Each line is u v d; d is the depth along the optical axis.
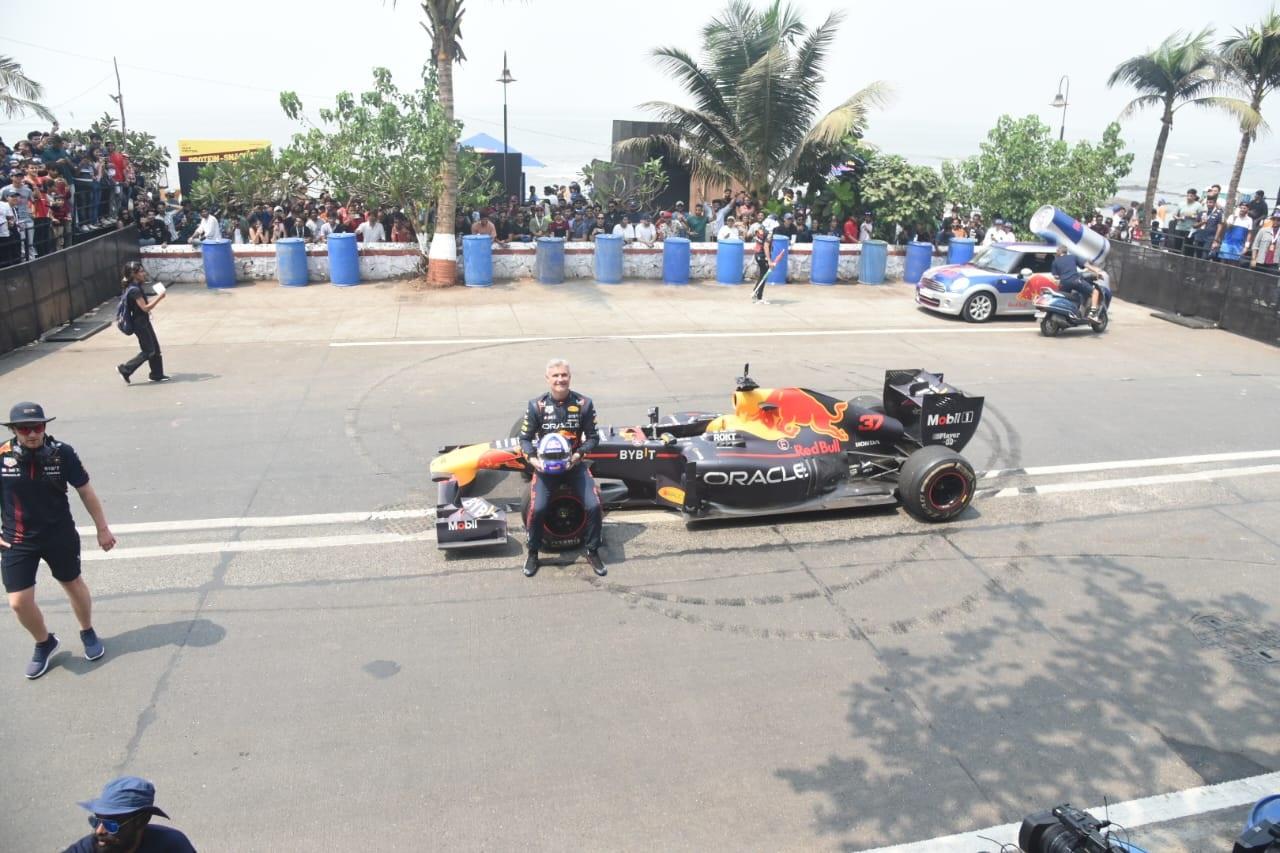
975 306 17.36
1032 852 4.09
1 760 5.13
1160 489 9.39
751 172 24.22
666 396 11.96
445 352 13.96
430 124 18.17
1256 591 7.37
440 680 5.94
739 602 7.00
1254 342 16.33
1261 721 5.75
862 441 8.76
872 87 22.31
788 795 5.00
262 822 4.72
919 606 7.01
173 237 20.72
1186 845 4.74
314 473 9.25
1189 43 25.97
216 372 12.67
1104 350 15.38
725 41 23.44
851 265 21.70
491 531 7.53
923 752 5.38
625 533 8.12
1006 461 10.05
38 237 15.59
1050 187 24.02
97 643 6.09
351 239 18.50
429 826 4.72
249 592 7.00
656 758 5.26
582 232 21.92
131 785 3.26
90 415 10.82
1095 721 5.70
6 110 25.50
